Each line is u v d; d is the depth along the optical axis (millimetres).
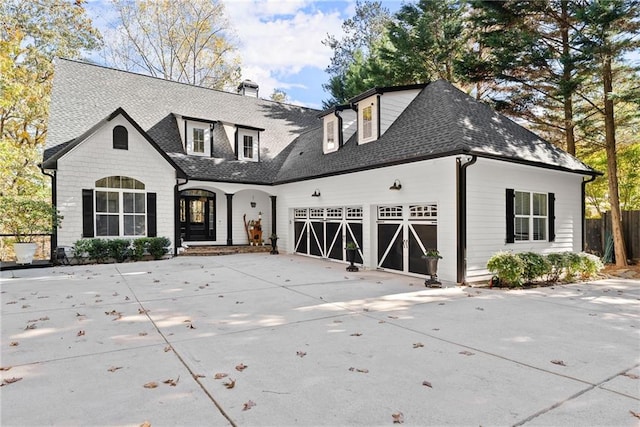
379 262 10844
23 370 3584
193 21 26234
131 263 11930
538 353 4070
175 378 3391
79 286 7977
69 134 12805
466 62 13336
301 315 5680
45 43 20969
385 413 2783
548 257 8688
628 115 11734
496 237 9078
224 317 5535
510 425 2635
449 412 2799
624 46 9977
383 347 4242
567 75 11672
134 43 25234
